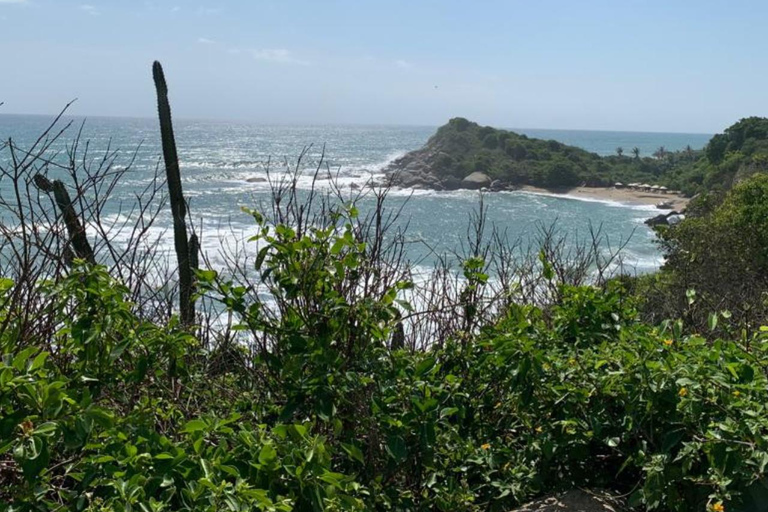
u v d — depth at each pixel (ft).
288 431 8.71
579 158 296.92
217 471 7.86
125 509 6.85
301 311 10.96
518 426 12.17
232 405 11.53
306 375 10.46
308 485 8.05
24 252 9.97
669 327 12.07
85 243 12.78
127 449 7.61
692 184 244.83
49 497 9.08
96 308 9.31
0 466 8.11
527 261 18.54
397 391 10.56
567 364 11.65
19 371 7.63
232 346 12.71
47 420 7.40
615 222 167.63
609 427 11.20
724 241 50.85
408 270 14.38
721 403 10.14
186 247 16.58
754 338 11.94
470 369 12.22
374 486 9.94
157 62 18.07
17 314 9.72
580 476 11.55
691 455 9.78
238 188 181.78
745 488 9.46
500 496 10.61
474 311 12.57
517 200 220.02
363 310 10.60
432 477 10.68
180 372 10.07
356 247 11.00
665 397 10.36
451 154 277.23
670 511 10.18
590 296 13.01
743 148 244.42
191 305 14.66
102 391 10.44
